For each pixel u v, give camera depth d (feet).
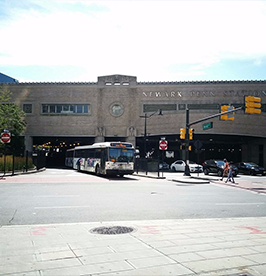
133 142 164.86
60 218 33.24
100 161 92.22
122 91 168.66
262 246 21.77
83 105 170.40
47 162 225.97
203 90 162.61
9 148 142.00
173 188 65.62
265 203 47.09
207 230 27.04
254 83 159.43
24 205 40.86
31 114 170.19
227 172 88.74
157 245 21.75
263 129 150.30
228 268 17.34
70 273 16.42
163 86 165.99
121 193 54.85
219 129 144.15
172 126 154.30
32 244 22.00
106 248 20.97
